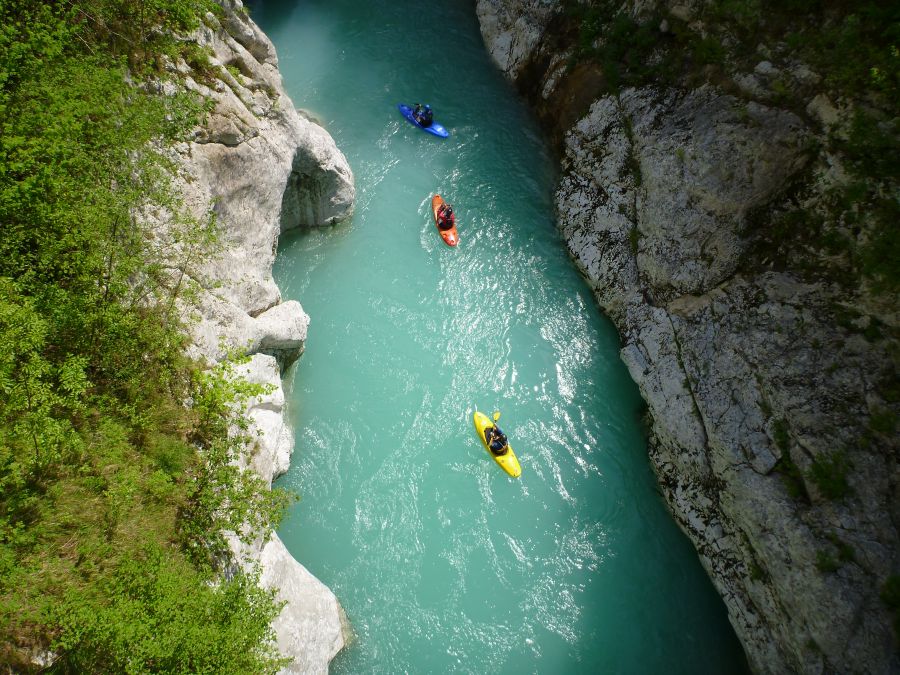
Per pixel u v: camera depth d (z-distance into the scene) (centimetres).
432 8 2975
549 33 2497
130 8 1340
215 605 983
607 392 1902
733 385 1628
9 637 851
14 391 948
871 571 1289
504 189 2325
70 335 1090
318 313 1947
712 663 1498
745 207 1748
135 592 949
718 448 1599
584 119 2266
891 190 1490
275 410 1521
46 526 961
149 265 1229
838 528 1348
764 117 1725
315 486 1622
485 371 1888
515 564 1570
